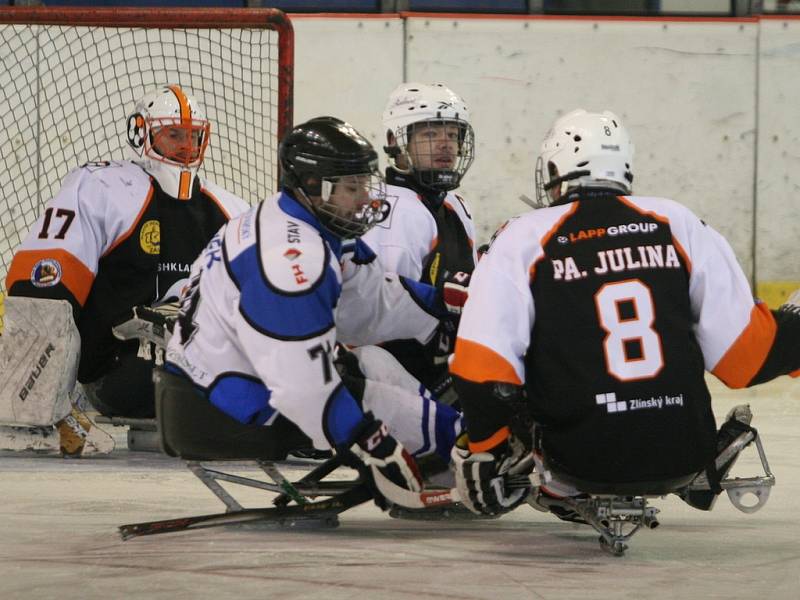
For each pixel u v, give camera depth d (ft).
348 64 83.20
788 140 86.02
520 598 25.27
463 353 28.60
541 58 84.17
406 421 32.65
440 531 33.40
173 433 32.37
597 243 28.96
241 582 26.73
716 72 85.30
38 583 26.71
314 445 30.73
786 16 85.92
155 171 48.52
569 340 28.43
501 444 29.40
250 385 31.24
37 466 45.39
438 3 86.17
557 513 32.78
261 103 71.51
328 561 28.89
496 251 29.04
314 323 29.94
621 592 25.84
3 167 76.13
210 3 84.33
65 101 76.23
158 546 30.73
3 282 75.31
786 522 35.19
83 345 48.11
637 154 85.46
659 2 87.40
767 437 52.60
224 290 30.96
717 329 29.09
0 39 75.46
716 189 85.92
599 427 28.19
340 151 30.58
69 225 46.55
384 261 40.37
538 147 84.48
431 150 42.09
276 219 30.96
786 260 86.58
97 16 55.98
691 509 37.55
